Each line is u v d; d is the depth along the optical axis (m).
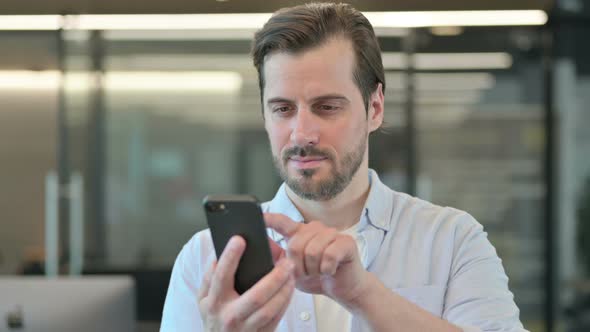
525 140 5.55
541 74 5.50
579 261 5.64
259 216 1.18
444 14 3.85
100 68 5.34
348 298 1.26
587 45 5.46
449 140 5.48
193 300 1.61
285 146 1.44
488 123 5.50
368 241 1.59
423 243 1.60
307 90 1.41
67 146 5.38
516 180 5.57
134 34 5.32
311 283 1.26
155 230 5.44
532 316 5.71
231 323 1.17
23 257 5.38
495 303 1.51
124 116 5.39
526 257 5.67
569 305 5.67
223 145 5.40
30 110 5.34
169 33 5.33
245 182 5.40
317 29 1.42
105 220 5.43
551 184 5.59
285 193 1.63
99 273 5.40
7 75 5.30
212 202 1.21
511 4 3.70
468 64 5.44
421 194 5.52
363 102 1.49
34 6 3.98
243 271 1.20
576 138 5.54
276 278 1.16
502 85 5.48
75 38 5.30
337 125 1.42
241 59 5.35
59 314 2.39
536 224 5.63
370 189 1.62
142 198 5.44
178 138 5.41
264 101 1.48
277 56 1.43
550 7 3.96
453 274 1.57
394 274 1.58
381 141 5.48
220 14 3.97
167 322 1.63
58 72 5.33
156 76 5.37
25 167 5.38
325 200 1.47
